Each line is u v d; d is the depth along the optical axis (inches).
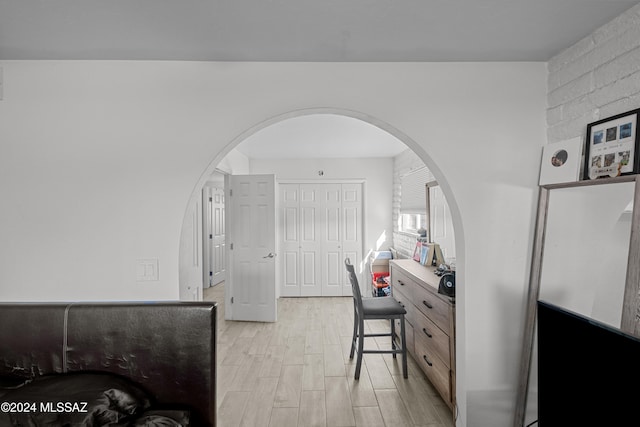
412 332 121.3
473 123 79.3
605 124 62.4
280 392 104.3
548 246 73.4
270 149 193.6
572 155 69.1
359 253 224.1
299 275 224.1
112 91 76.7
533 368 75.1
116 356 62.8
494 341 78.9
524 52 74.6
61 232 76.6
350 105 78.6
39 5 55.4
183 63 77.5
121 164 77.0
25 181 76.2
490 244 78.8
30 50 71.6
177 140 77.5
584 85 68.2
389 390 105.0
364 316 112.0
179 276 77.5
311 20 61.2
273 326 167.0
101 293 77.1
